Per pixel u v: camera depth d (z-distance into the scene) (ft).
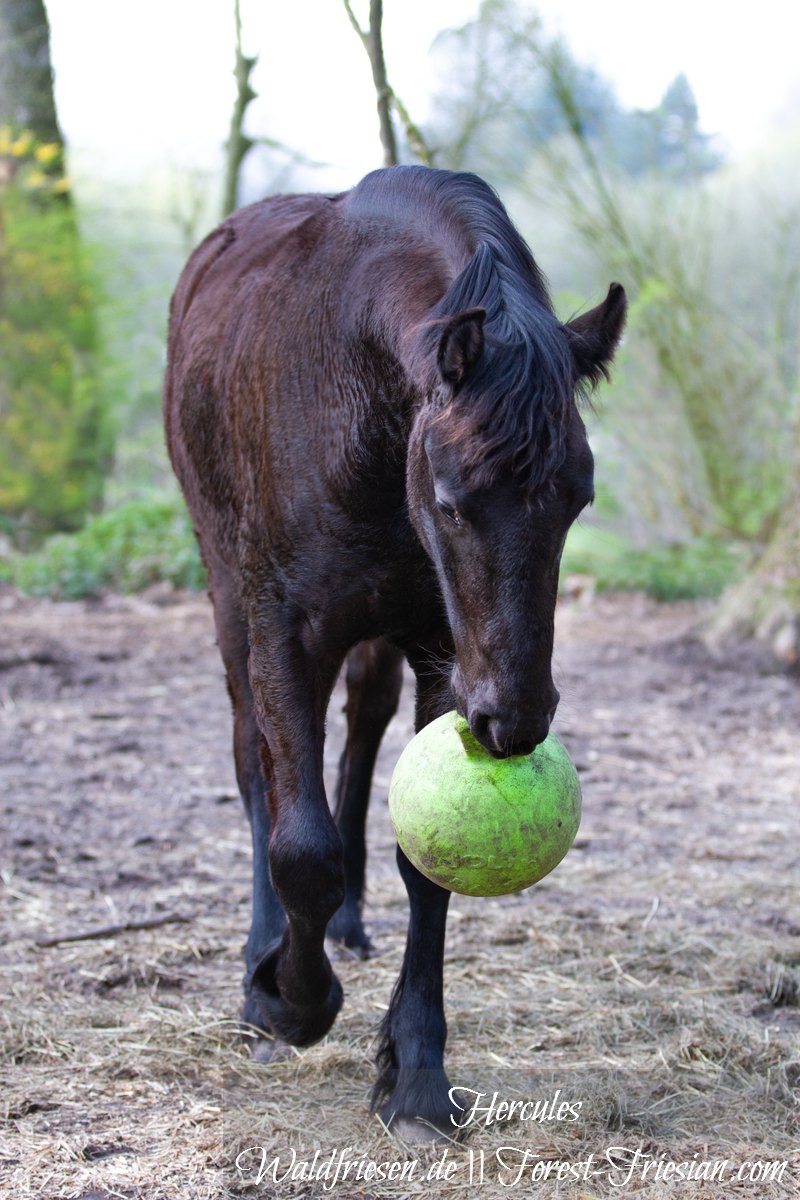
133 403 55.67
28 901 16.69
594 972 14.62
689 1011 13.44
